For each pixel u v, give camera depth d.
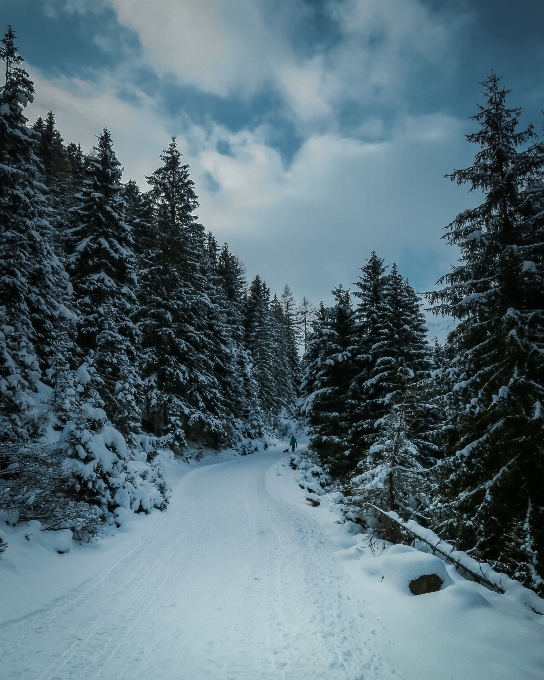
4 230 13.87
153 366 24.61
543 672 4.32
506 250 9.97
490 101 11.21
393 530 10.25
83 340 18.91
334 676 4.38
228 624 5.75
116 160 20.61
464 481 10.80
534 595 6.63
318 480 22.36
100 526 10.48
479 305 10.75
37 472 8.77
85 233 20.20
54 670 4.46
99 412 12.18
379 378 20.14
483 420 10.50
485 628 5.21
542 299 10.52
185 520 12.38
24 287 13.25
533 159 10.05
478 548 9.89
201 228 27.91
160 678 4.39
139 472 14.70
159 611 6.18
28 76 14.38
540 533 9.00
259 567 8.34
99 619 5.82
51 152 32.75
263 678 4.40
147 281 25.59
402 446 11.38
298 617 5.95
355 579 7.45
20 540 7.96
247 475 22.73
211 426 27.64
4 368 11.52
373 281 23.86
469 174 11.08
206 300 27.64
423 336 22.81
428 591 6.48
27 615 5.75
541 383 9.88
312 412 24.89
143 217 30.50
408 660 4.67
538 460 9.39
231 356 34.25
